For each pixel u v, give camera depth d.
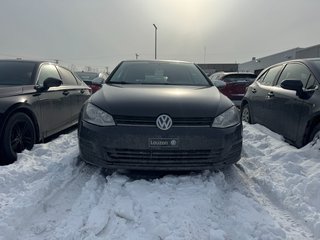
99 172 3.92
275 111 5.64
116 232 2.67
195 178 3.58
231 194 3.41
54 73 5.96
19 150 4.41
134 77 4.85
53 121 5.43
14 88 4.54
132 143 3.41
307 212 3.07
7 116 4.10
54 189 3.52
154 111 3.48
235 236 2.65
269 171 4.09
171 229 2.65
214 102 3.80
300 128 4.77
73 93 6.40
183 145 3.42
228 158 3.65
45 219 2.93
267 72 6.75
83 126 3.67
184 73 5.05
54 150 4.74
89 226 2.73
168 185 3.40
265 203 3.33
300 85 4.76
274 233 2.70
